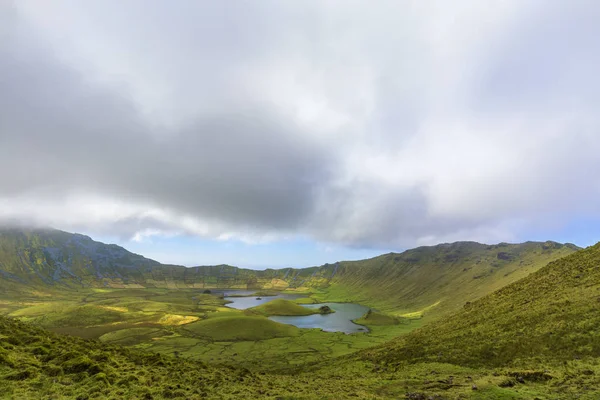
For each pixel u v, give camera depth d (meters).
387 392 32.00
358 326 192.38
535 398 24.80
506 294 74.94
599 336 37.88
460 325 64.19
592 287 53.50
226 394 30.25
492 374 34.88
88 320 182.38
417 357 53.62
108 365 32.84
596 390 24.94
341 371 57.16
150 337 146.25
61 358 31.73
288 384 37.75
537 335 44.03
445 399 27.23
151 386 30.09
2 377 24.89
